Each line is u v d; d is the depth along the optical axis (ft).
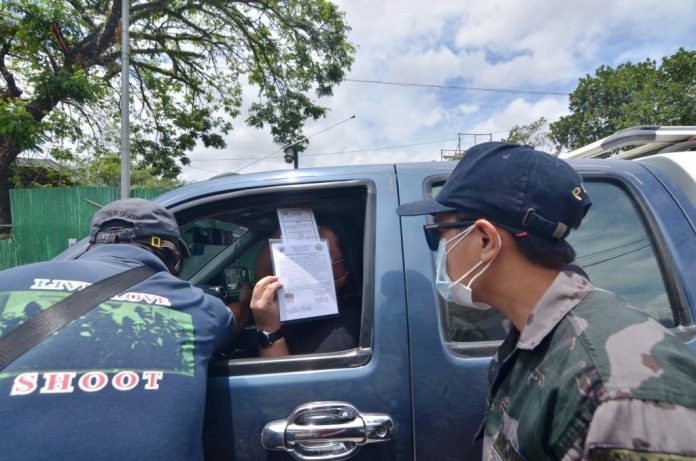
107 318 3.80
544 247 2.99
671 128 7.57
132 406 3.50
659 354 2.34
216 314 4.52
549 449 2.56
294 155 37.68
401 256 5.14
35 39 29.91
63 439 3.23
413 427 4.66
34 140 28.94
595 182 5.63
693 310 4.86
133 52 40.22
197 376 3.98
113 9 36.14
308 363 4.81
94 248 4.67
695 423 2.13
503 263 3.14
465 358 4.76
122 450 3.34
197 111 46.52
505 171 3.07
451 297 3.63
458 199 3.26
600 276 5.25
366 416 4.59
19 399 3.26
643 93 47.34
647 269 5.18
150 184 73.00
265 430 4.54
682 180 5.78
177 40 43.27
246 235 7.65
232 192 5.66
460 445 4.63
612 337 2.47
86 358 3.53
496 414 3.23
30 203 32.14
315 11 42.22
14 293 3.79
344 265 6.42
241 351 6.26
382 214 5.37
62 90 30.45
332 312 5.38
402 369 4.75
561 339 2.68
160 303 4.13
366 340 4.92
